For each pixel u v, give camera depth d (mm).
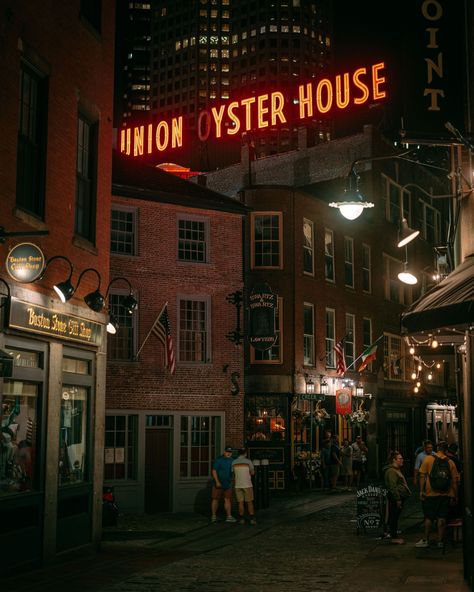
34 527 13398
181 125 50906
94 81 16438
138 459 24766
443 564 13664
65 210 14883
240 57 159125
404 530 19234
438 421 48344
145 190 26031
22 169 13523
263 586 11938
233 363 27125
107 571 13391
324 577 12719
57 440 14258
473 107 12148
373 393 39625
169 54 165625
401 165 44781
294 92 46219
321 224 36125
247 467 21422
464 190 12906
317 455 32750
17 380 13148
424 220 47562
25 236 12875
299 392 32969
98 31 16734
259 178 45438
